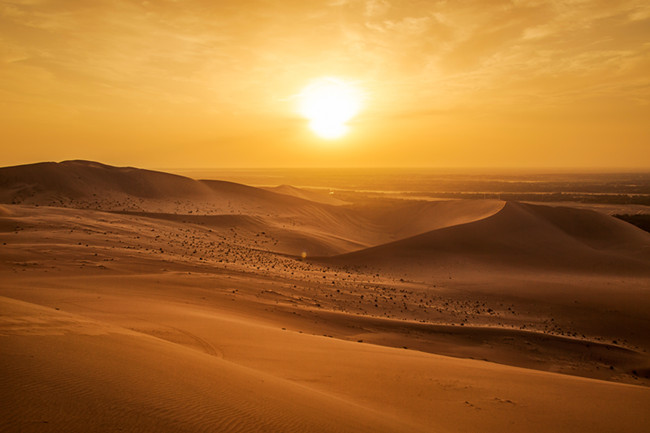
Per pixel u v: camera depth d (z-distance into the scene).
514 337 22.52
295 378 10.27
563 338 22.91
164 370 6.94
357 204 120.94
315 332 19.70
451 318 28.02
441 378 11.60
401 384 10.70
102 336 8.47
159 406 5.20
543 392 10.95
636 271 43.81
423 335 21.77
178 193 102.25
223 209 94.12
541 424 8.49
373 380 10.85
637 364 20.44
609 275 42.75
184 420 4.94
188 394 5.92
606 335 26.34
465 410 9.03
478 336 22.39
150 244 40.72
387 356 14.05
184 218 66.06
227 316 18.88
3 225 40.06
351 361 12.67
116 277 25.06
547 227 59.97
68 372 5.72
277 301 25.19
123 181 100.25
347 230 91.44
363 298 30.27
